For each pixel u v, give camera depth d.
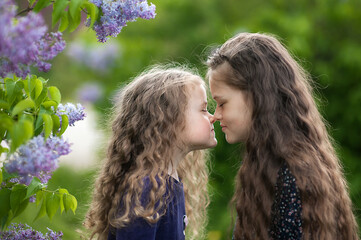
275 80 2.08
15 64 1.30
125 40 5.47
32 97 1.48
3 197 1.54
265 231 1.97
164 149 2.03
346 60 4.58
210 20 5.15
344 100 4.69
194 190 2.52
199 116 2.09
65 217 3.83
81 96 5.44
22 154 1.28
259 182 1.99
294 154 1.97
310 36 4.73
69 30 1.50
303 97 2.12
